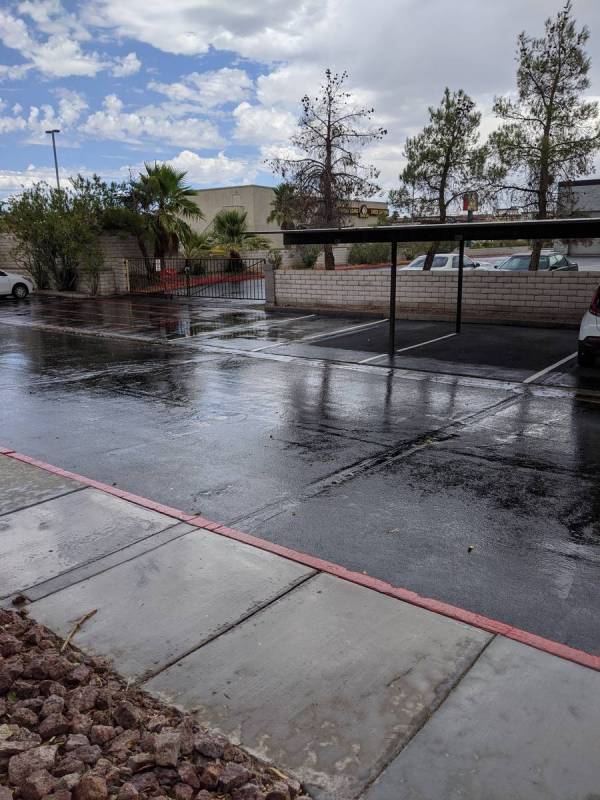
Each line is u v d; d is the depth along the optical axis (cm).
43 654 370
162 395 1035
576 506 592
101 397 1027
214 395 1030
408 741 309
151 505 590
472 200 1800
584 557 497
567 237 1215
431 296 1814
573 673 356
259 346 1481
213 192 6006
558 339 1468
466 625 402
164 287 2805
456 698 336
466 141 1880
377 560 491
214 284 3109
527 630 402
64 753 300
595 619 414
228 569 473
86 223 2859
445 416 893
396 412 916
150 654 377
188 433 825
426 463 707
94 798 268
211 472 684
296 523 558
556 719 321
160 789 280
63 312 2281
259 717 326
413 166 1925
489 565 484
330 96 2255
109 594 441
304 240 1413
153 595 439
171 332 1741
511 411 915
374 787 285
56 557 493
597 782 284
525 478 661
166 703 337
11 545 513
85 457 736
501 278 1688
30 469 687
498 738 309
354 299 1964
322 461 716
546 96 1636
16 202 2917
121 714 321
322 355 1352
